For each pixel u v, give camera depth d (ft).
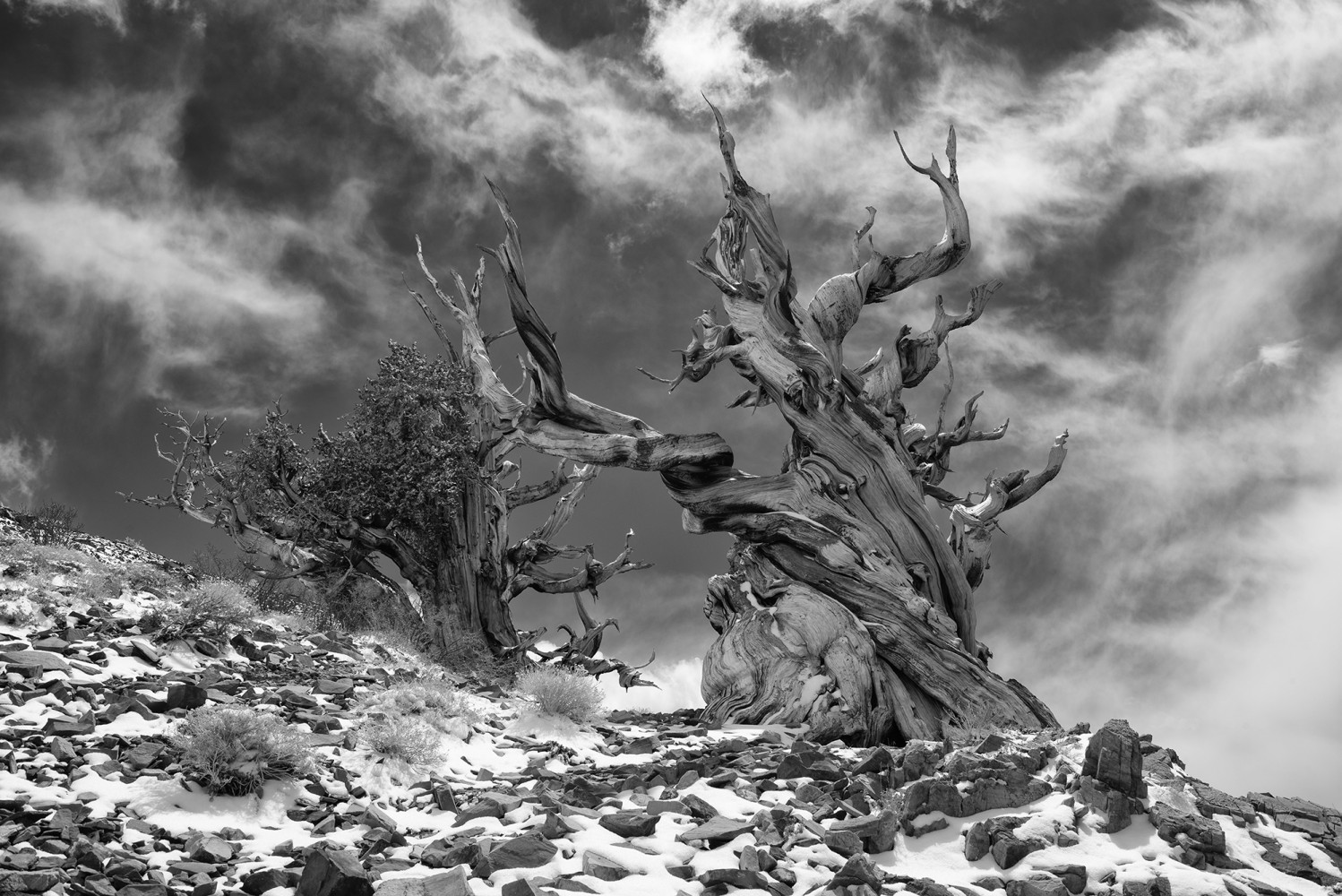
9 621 47.39
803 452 68.03
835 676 58.65
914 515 66.64
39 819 29.71
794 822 34.50
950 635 62.64
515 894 27.07
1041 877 31.53
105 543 78.95
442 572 82.02
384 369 82.99
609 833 33.06
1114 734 37.11
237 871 28.45
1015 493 72.49
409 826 34.53
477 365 78.18
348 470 80.02
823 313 68.44
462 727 46.93
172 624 51.39
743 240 70.08
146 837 29.96
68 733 36.09
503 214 64.95
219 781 33.50
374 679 53.31
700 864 31.27
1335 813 40.91
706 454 67.51
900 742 59.77
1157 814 35.47
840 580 63.57
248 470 81.20
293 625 63.16
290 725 41.09
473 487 83.61
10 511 77.82
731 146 67.31
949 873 32.32
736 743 49.26
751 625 61.98
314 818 33.65
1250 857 34.94
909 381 72.59
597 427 69.15
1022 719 60.70
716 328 68.74
